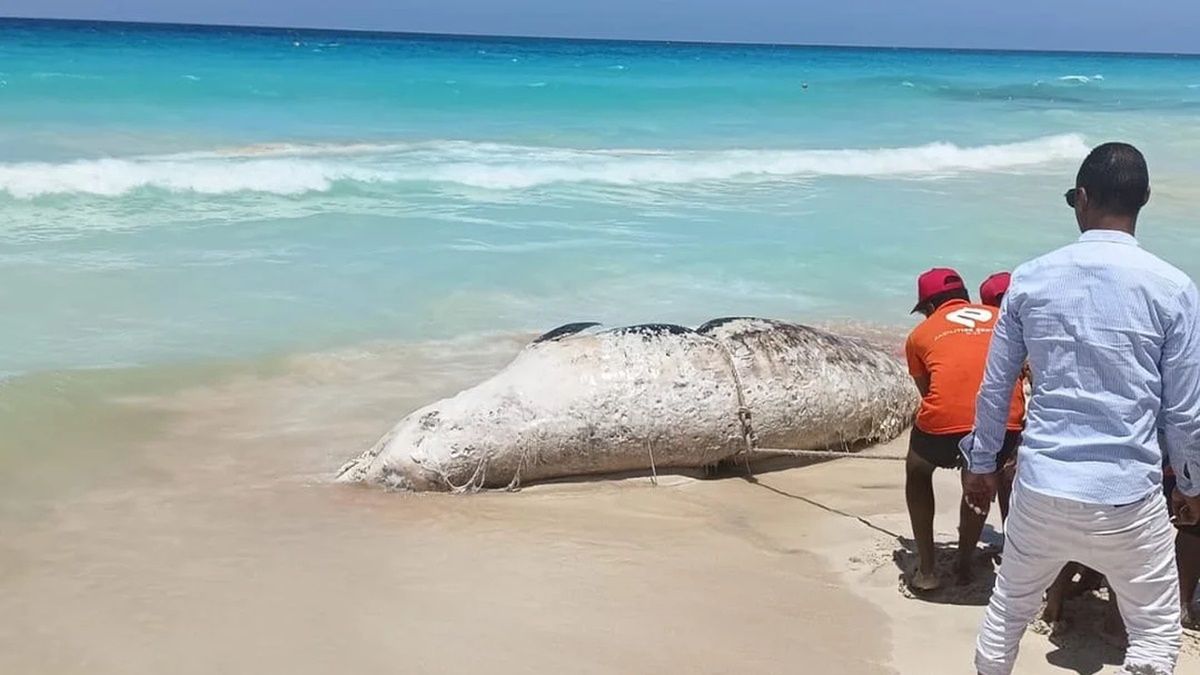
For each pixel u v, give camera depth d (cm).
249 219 1281
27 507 568
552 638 449
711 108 2888
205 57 3931
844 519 602
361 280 1054
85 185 1334
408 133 2131
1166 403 333
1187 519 375
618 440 645
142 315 916
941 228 1428
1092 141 2491
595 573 517
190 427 697
